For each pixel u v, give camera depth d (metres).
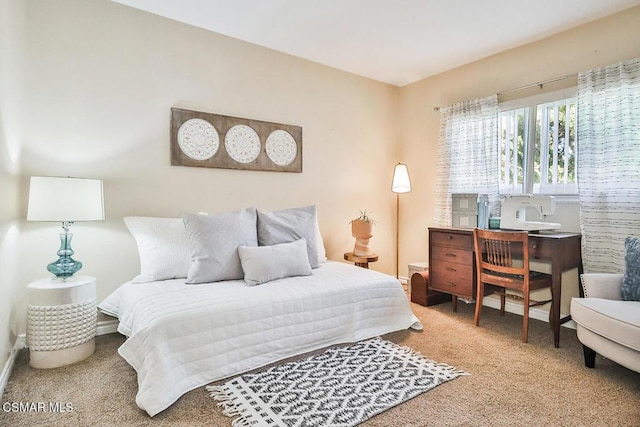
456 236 3.06
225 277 2.42
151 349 1.64
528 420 1.54
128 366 2.03
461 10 2.57
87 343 2.13
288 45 3.18
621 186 2.49
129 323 2.02
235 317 1.90
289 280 2.44
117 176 2.56
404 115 4.19
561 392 1.77
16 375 1.91
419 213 4.03
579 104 2.70
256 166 3.16
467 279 2.99
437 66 3.64
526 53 3.09
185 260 2.48
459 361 2.12
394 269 4.26
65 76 2.37
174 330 1.72
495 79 3.32
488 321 2.88
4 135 1.87
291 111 3.39
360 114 3.91
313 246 2.89
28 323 2.00
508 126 3.25
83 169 2.43
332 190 3.71
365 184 3.97
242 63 3.09
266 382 1.83
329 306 2.26
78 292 2.08
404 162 4.19
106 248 2.53
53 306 1.99
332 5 2.53
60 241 2.38
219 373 1.83
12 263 2.06
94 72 2.46
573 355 2.22
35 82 2.27
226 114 3.02
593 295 2.15
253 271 2.35
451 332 2.62
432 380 1.88
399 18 2.70
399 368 2.01
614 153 2.53
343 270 2.77
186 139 2.81
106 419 1.53
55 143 2.34
